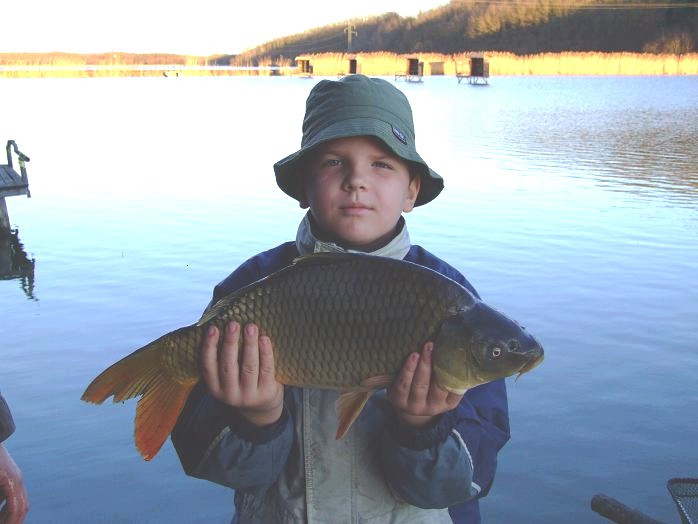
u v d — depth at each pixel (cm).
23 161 657
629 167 960
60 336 369
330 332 84
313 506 94
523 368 81
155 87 3522
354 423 94
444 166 966
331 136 94
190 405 97
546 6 5072
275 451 90
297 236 106
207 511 230
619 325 380
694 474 250
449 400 83
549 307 408
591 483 246
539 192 777
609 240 564
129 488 240
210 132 1410
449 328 81
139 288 449
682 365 331
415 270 83
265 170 935
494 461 94
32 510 228
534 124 1555
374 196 97
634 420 283
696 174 901
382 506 94
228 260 513
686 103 2195
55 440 266
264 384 85
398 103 100
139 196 768
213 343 84
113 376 87
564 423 281
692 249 537
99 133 1394
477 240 562
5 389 307
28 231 617
